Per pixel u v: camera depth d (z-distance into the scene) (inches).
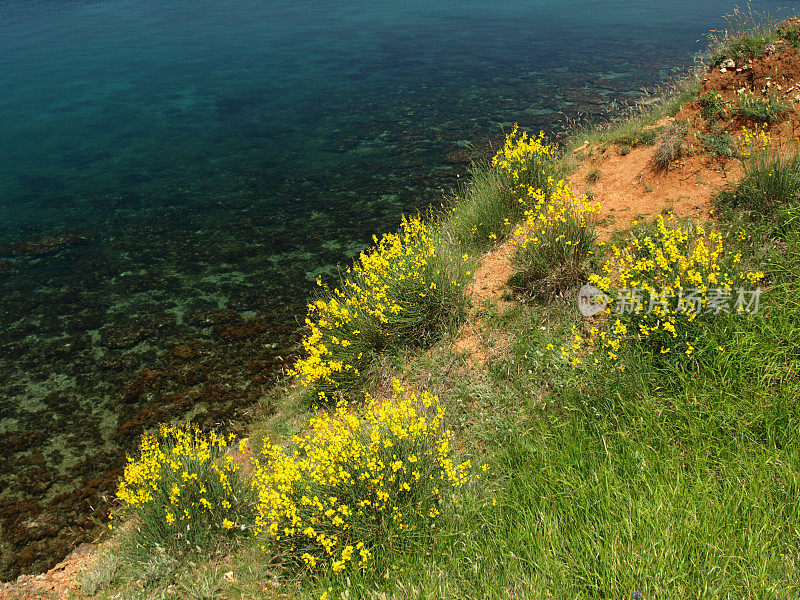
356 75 1018.1
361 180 593.6
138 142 756.6
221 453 265.4
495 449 199.3
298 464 194.5
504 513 168.6
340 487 184.9
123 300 418.6
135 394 326.6
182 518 213.8
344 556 162.7
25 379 345.1
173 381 334.0
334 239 481.1
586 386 198.5
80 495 269.3
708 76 319.9
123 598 194.2
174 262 464.8
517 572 142.8
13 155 729.0
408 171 605.0
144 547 213.5
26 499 269.3
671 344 192.1
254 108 868.6
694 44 1080.2
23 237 520.4
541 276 260.8
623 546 136.0
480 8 1737.2
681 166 289.4
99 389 333.4
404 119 772.0
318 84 975.6
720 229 241.8
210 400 316.8
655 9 1552.7
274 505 184.9
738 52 315.3
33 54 1285.7
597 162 335.0
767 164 245.4
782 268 203.2
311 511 186.7
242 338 366.9
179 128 801.6
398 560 164.6
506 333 249.4
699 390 178.4
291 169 636.7
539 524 154.9
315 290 409.1
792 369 170.7
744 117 291.4
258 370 337.7
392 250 283.4
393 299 271.7
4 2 2095.2
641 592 124.3
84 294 429.4
